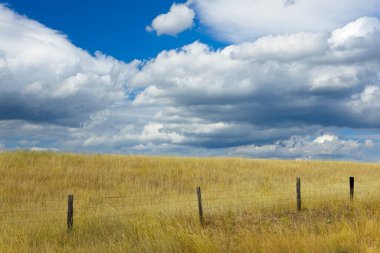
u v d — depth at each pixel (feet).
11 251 35.01
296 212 54.54
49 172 106.01
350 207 55.47
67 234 42.70
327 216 51.83
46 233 43.19
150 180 104.73
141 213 50.34
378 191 67.77
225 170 124.67
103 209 57.93
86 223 46.55
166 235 37.58
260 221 49.32
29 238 40.78
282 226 45.39
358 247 33.17
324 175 121.49
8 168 105.50
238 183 100.73
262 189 78.28
